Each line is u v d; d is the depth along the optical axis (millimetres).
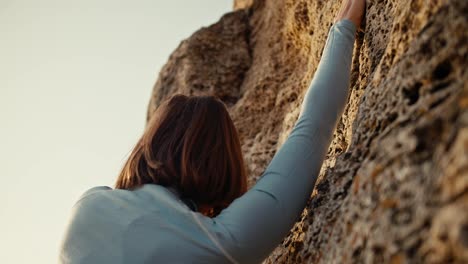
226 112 1382
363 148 1208
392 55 1232
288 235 1470
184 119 1325
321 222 1233
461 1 924
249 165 2822
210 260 1068
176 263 1054
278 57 3225
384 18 1462
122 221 1124
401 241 805
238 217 1110
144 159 1307
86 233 1146
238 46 3812
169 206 1131
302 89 2602
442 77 954
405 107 1029
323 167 1603
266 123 2998
